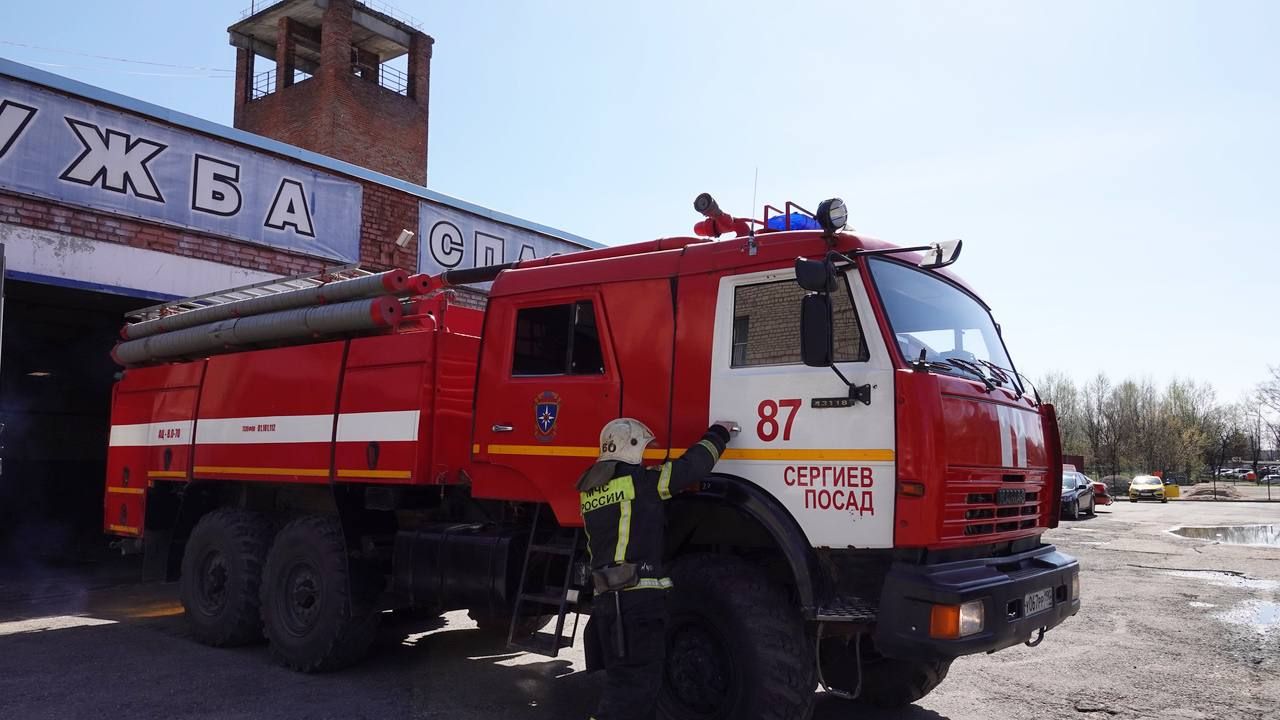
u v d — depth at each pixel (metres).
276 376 7.07
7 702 5.52
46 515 15.94
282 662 6.54
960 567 4.24
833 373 4.39
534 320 5.61
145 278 10.48
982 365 5.11
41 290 10.39
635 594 4.16
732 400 4.70
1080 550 14.70
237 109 32.56
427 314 6.30
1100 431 67.88
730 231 5.63
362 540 6.32
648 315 5.10
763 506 4.45
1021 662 6.71
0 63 9.23
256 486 7.59
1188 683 6.09
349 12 30.20
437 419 5.95
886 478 4.17
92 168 10.02
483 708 5.48
